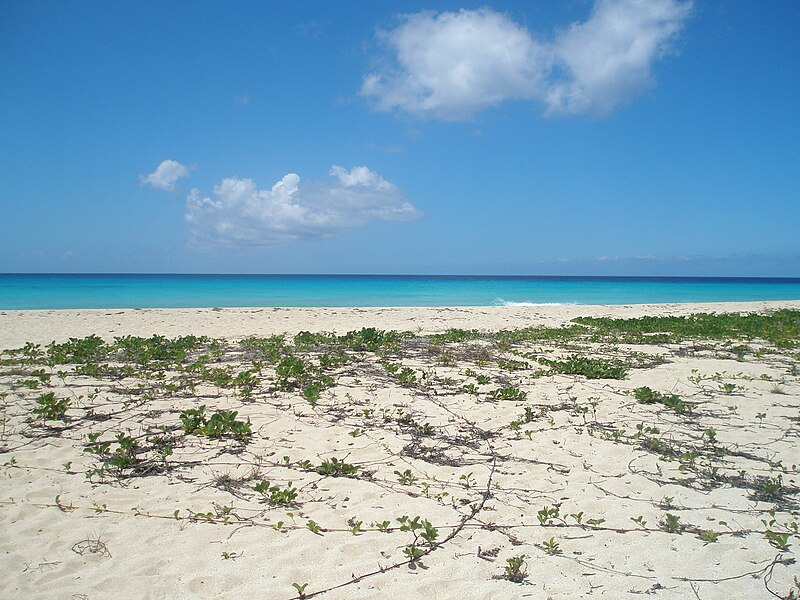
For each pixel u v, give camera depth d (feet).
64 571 10.95
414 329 52.03
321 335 42.91
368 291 149.28
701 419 21.94
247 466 16.62
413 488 15.24
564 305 93.04
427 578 10.99
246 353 36.04
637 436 19.54
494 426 20.79
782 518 13.56
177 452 17.66
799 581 10.86
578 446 18.70
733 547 12.19
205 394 24.88
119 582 10.65
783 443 19.04
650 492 15.11
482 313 71.87
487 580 10.95
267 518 13.39
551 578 11.02
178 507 13.89
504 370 31.35
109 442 18.04
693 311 79.15
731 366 32.99
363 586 10.69
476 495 14.83
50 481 15.25
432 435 19.66
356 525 12.85
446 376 29.43
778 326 51.44
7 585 10.42
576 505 14.29
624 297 132.05
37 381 25.80
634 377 29.71
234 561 11.50
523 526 13.15
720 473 16.46
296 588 10.53
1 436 18.86
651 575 11.12
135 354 33.94
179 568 11.20
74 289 132.46
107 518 13.24
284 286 173.17
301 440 18.95
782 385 27.78
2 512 13.38
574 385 27.68
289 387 26.13
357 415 21.91
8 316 58.85
